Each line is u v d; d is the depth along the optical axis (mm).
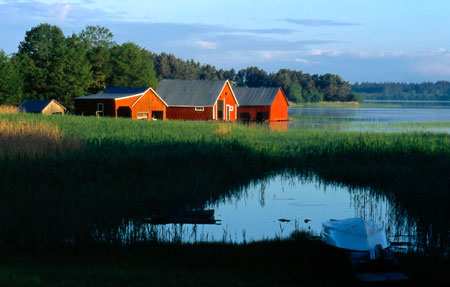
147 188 16562
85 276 8250
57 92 81000
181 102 69062
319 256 10375
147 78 97938
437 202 14758
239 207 15758
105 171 18750
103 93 63594
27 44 119500
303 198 17219
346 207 15812
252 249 10906
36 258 9766
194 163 21359
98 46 116938
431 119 86000
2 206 12930
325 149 26875
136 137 30078
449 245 11414
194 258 10141
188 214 14227
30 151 20844
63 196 14570
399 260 10266
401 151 25484
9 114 51656
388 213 14820
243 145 26703
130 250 10656
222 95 71250
